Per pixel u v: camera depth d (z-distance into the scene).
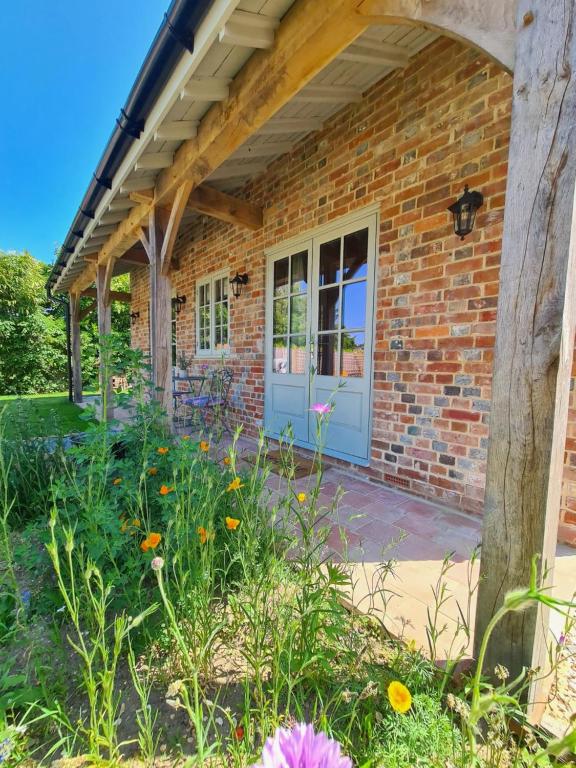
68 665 1.19
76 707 1.07
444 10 1.02
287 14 1.47
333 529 2.06
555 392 0.89
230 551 1.41
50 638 1.25
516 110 0.90
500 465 0.98
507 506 0.97
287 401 3.75
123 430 2.17
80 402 7.62
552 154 0.85
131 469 1.87
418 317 2.47
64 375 11.76
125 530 1.48
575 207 0.84
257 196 3.99
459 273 2.23
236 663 1.19
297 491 2.60
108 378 2.30
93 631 1.11
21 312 11.16
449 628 1.32
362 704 1.00
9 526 2.01
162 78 1.85
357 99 2.75
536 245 0.89
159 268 3.06
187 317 5.74
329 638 1.09
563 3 0.81
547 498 0.92
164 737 0.99
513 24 0.89
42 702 1.03
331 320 3.20
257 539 1.34
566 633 0.93
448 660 0.95
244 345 4.36
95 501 1.55
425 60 2.32
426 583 1.60
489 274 2.10
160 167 2.56
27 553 1.46
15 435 2.42
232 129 1.98
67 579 1.50
